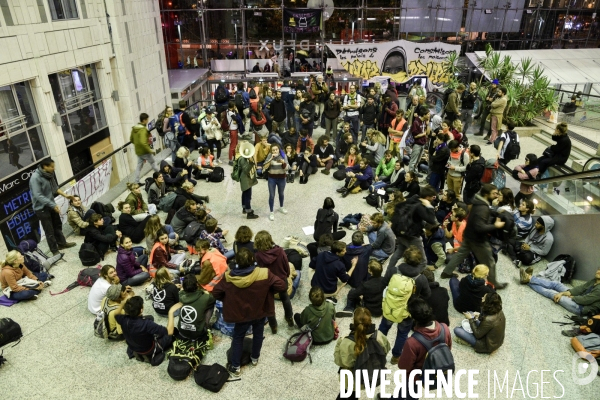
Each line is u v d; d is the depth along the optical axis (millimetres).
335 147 12539
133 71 14148
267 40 19891
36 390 4953
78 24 11281
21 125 9797
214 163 11961
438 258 7086
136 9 14383
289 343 5348
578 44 21000
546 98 13953
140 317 5145
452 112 12844
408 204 6230
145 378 5109
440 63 18328
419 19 19766
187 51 20344
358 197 9953
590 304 5992
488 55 15945
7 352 5527
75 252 7773
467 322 5625
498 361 5285
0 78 8859
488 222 6094
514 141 10039
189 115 11516
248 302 4664
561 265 6832
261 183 10852
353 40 20094
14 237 8836
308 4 19391
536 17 20266
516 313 6137
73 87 11672
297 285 6605
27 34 9523
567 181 7473
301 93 13984
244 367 5234
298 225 8672
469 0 19531
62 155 10828
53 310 6316
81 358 5426
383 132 12516
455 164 8945
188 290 5027
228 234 8320
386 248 7137
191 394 4875
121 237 7793
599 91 18438
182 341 5254
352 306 6160
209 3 19328
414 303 3965
